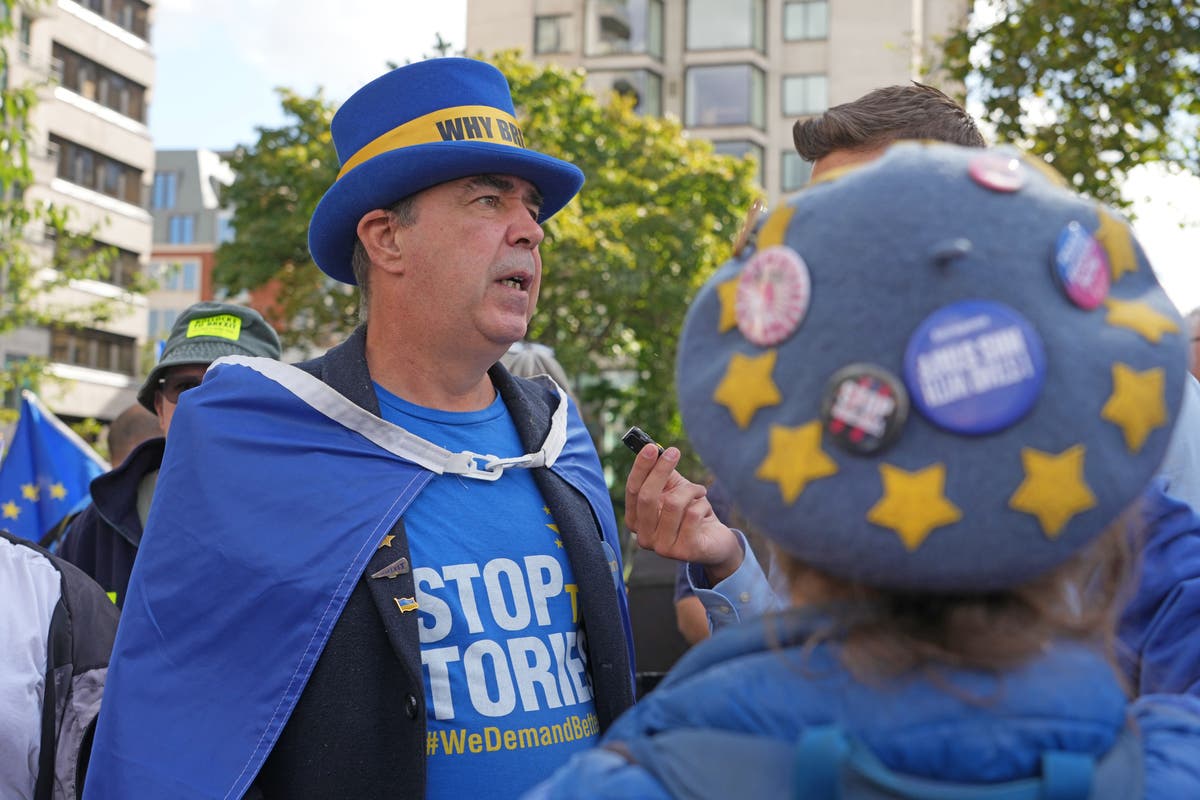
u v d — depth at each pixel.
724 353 1.09
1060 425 0.99
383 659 2.27
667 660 4.37
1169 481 1.84
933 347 0.99
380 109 2.57
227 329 3.86
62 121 38.59
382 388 2.54
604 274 23.70
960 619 1.04
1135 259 1.08
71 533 3.75
